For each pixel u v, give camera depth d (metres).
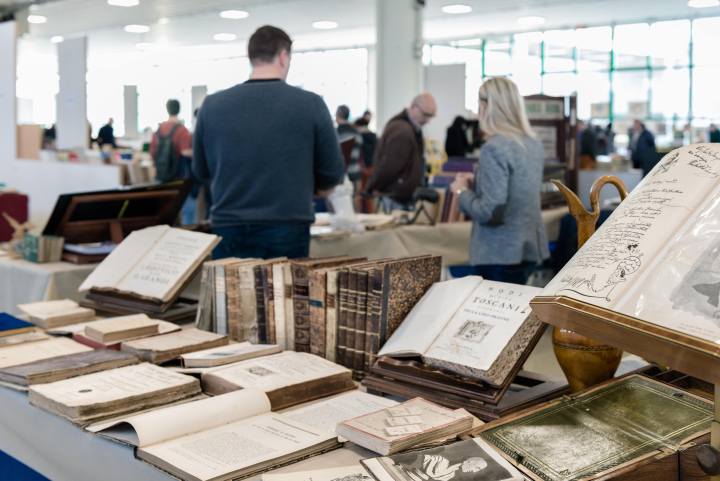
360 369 1.66
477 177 3.29
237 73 18.88
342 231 3.72
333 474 1.08
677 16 12.77
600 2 10.97
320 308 1.74
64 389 1.45
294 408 1.47
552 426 1.17
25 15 12.16
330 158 2.83
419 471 1.05
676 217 0.96
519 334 1.44
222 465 1.13
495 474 1.03
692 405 1.20
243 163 2.68
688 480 1.05
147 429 1.23
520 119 3.24
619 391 1.28
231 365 1.61
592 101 14.93
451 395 1.42
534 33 14.91
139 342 1.79
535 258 3.33
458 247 4.18
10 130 7.18
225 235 2.74
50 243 2.88
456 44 15.99
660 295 0.89
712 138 12.27
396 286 1.64
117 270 2.30
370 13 11.88
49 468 1.43
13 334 1.94
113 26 13.43
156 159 6.13
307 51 18.17
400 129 4.84
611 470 1.02
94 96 20.34
